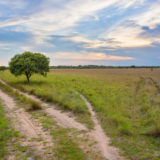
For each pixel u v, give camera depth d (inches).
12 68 975.0
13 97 537.6
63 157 166.6
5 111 362.3
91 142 207.0
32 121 295.6
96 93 611.2
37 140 211.5
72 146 194.1
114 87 781.3
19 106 415.8
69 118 318.7
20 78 1291.8
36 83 925.2
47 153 175.0
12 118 310.8
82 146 195.0
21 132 239.8
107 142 207.3
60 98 458.6
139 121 295.9
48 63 1031.6
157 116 299.7
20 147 189.6
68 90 657.0
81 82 1023.6
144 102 425.4
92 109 392.2
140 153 175.6
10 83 967.6
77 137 224.1
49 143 202.5
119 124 265.6
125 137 223.1
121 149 186.4
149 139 214.5
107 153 177.5
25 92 657.6
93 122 293.9
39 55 1014.4
